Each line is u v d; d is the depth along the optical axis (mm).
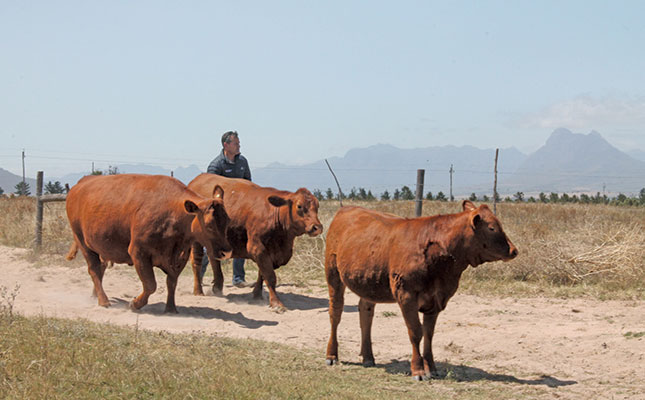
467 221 7074
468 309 11336
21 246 18000
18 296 11133
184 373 6020
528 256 14352
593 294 12711
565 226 21516
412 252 7148
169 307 10625
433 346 8945
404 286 7176
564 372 7637
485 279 14062
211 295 12625
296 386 6250
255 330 9688
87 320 8578
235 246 11766
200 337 8227
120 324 9297
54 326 7109
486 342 9039
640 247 14586
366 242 7578
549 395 6754
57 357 5969
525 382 7254
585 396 6730
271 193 11648
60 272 13977
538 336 9352
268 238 11367
